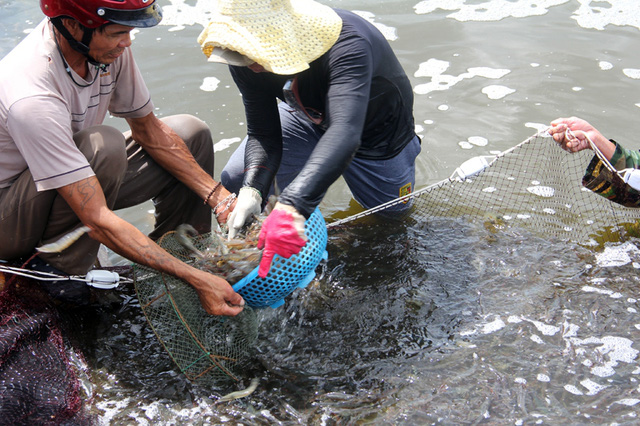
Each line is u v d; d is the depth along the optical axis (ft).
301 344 9.84
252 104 10.63
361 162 11.71
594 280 10.68
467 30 18.49
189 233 10.83
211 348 9.26
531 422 8.23
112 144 9.49
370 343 9.78
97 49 8.73
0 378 8.53
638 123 14.35
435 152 14.16
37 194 9.17
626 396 8.54
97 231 8.76
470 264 11.29
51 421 8.32
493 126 14.75
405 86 10.89
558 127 10.77
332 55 8.89
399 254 11.67
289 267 8.83
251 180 10.41
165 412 8.77
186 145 10.98
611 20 18.57
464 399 8.66
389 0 20.30
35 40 8.93
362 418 8.51
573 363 9.10
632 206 11.13
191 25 19.36
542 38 17.88
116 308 10.61
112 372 9.45
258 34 8.43
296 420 8.57
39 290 9.92
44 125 8.45
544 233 11.91
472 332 9.82
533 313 10.07
